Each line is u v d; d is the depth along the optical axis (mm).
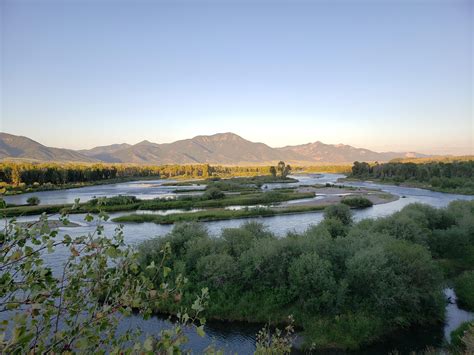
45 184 155625
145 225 67125
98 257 4645
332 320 25219
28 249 4328
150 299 4789
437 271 27984
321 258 29141
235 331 24875
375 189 140500
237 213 76125
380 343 23219
